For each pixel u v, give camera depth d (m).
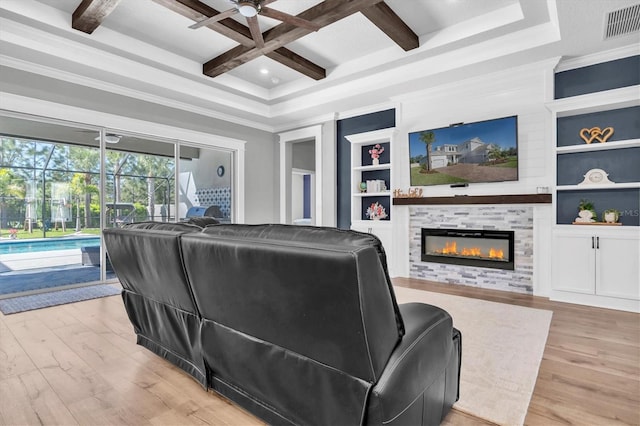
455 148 4.33
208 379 1.76
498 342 2.41
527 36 3.35
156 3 3.08
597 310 3.18
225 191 5.91
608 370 2.01
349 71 4.45
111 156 4.49
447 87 4.36
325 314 1.09
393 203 4.82
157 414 1.59
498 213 4.08
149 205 4.89
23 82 3.65
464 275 4.36
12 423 1.51
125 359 2.15
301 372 1.29
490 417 1.55
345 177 5.69
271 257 1.14
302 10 3.30
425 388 1.28
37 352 2.26
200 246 1.44
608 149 3.47
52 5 3.19
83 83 4.09
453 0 3.13
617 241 3.21
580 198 3.62
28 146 3.96
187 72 4.39
